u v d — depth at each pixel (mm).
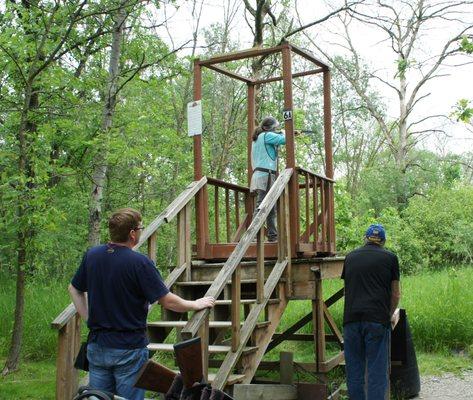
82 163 9117
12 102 8414
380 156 40219
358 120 39438
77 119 8859
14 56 7914
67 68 9078
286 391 5660
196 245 7426
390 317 5543
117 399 2842
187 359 2867
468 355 9008
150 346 5438
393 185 28906
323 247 7316
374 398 5363
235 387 5234
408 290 11688
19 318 8328
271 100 14906
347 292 5637
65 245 12047
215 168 16984
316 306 6828
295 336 8672
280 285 6504
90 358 3896
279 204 6543
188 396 2889
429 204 24438
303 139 14141
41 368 8430
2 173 7469
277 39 15234
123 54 9719
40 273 11734
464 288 11320
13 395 7113
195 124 7211
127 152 8703
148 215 15109
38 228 7949
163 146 11148
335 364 7277
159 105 11492
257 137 7469
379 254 5582
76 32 8758
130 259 3859
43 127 7992
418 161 37344
